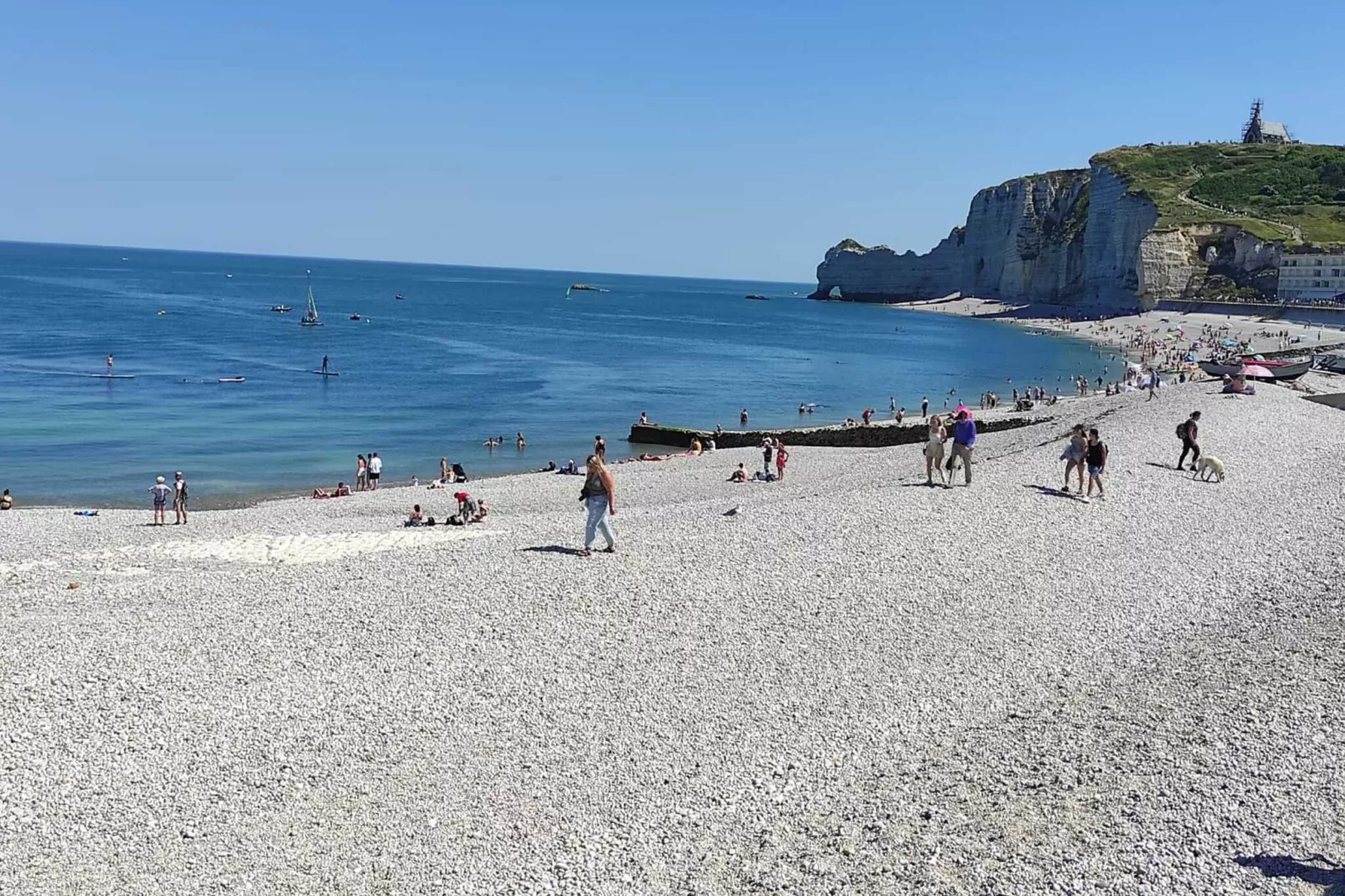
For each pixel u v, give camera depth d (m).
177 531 33.41
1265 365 74.38
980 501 29.53
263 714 15.92
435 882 12.02
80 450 54.84
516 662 17.98
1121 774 13.62
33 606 21.27
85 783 13.98
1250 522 28.28
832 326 190.12
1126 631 20.03
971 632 19.78
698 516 28.48
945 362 120.00
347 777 14.34
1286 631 19.64
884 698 16.84
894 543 25.14
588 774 14.47
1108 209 188.88
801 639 19.23
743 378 101.00
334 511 37.62
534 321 186.50
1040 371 110.00
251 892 11.88
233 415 68.81
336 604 20.56
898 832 12.70
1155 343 127.88
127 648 18.17
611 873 12.16
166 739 15.12
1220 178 186.88
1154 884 10.93
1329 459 37.66
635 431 62.50
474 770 14.55
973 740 15.34
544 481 44.97
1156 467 34.91
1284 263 151.88
